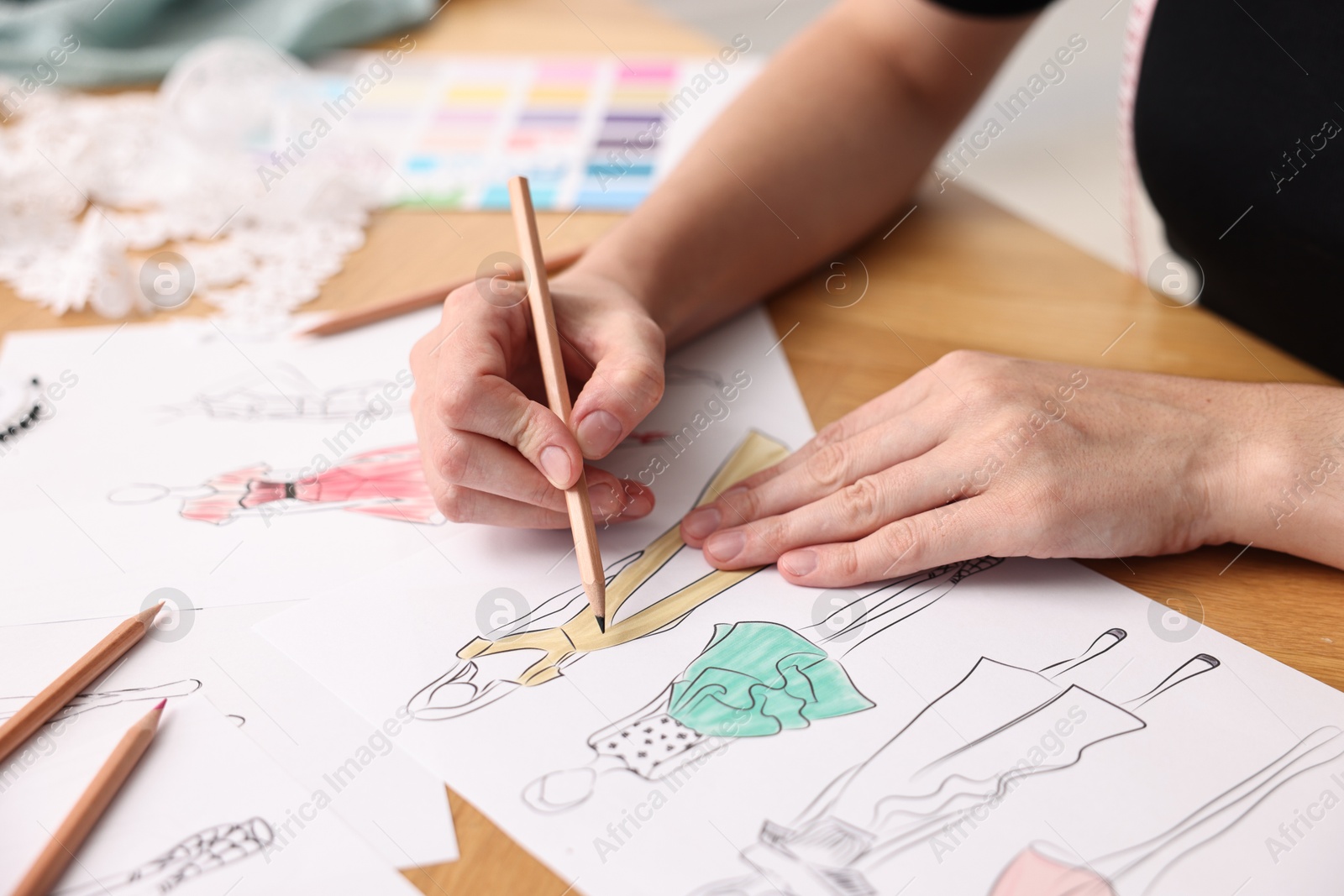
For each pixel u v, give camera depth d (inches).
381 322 29.8
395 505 23.2
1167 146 27.5
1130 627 19.3
